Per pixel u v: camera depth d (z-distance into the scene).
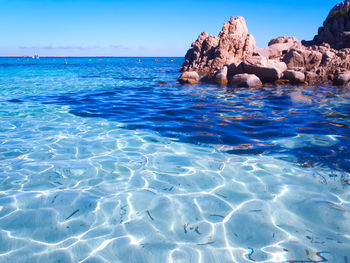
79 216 2.66
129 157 4.22
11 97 10.44
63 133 5.52
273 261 2.03
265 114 7.27
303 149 4.43
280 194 3.05
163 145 4.78
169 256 2.11
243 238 2.31
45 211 2.74
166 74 27.38
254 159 4.07
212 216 2.65
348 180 3.33
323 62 18.00
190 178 3.49
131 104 9.04
